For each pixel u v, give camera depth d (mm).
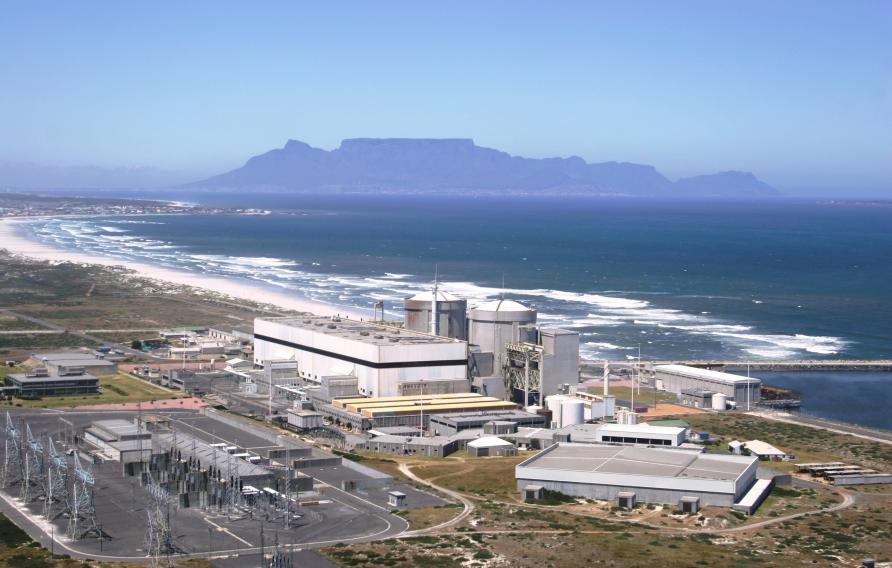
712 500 163000
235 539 143250
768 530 152625
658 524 154875
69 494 161875
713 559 136750
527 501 166375
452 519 154000
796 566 134875
